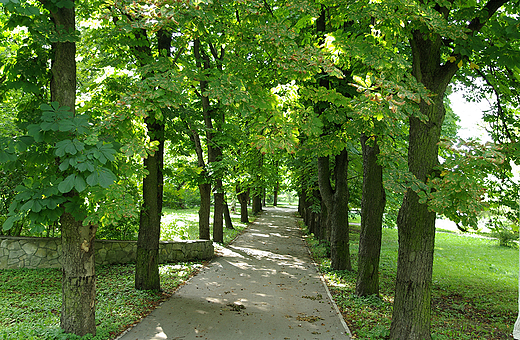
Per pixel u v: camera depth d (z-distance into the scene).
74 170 3.94
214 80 4.08
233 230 19.69
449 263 13.48
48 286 7.41
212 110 13.38
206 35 6.12
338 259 10.56
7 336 4.50
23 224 9.27
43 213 4.06
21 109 5.23
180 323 5.70
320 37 7.42
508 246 19.08
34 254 8.87
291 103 4.70
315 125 4.43
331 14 6.86
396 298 5.21
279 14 6.91
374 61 4.18
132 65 8.27
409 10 4.11
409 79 4.41
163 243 10.76
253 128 4.27
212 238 15.64
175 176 12.55
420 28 4.75
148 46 7.08
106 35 6.75
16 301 6.25
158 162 8.13
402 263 5.15
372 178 8.02
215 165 12.62
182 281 8.48
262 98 4.23
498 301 8.16
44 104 4.09
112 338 4.93
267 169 18.88
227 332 5.41
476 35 4.74
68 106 4.64
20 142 3.98
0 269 8.52
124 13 3.99
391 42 4.77
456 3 5.22
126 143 4.19
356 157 12.89
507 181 7.45
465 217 4.30
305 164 14.68
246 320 5.98
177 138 10.12
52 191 4.06
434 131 5.06
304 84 5.76
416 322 4.98
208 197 13.59
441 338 5.29
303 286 8.63
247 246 15.02
